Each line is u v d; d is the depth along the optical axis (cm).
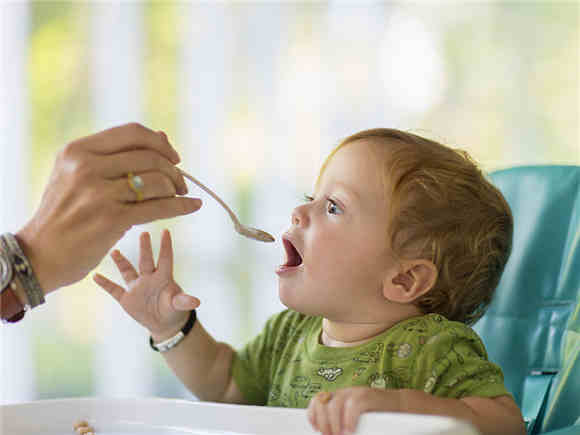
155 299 108
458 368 88
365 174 99
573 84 287
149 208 85
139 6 318
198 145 316
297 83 312
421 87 301
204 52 316
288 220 309
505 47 293
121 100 320
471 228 101
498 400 84
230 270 308
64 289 312
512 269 121
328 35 309
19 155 326
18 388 310
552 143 290
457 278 100
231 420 85
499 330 119
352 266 97
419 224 97
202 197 312
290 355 109
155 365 306
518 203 125
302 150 311
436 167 101
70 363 311
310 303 99
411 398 72
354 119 307
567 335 112
